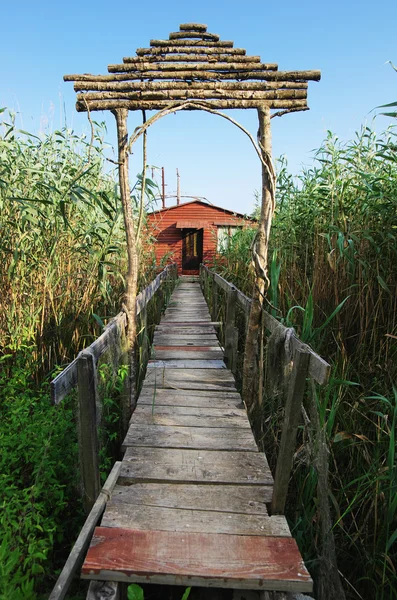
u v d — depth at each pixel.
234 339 4.52
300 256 4.38
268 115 3.06
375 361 3.14
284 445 2.09
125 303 3.51
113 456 3.17
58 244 4.18
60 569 2.12
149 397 3.60
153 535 1.89
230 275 7.38
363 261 3.32
